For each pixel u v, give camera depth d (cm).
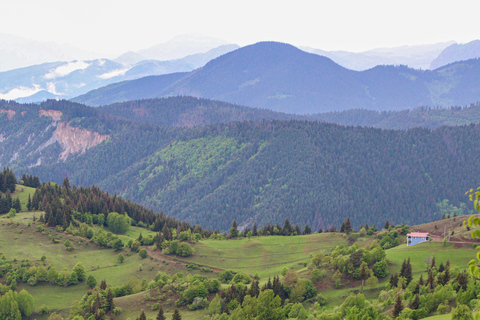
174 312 17112
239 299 17950
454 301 13950
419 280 16162
